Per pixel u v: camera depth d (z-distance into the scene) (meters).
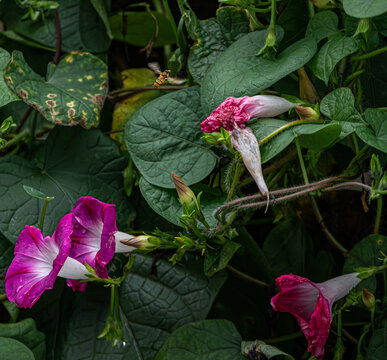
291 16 0.46
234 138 0.41
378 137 0.41
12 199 0.45
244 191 0.46
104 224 0.41
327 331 0.40
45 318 0.47
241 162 0.42
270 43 0.43
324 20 0.44
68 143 0.47
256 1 0.45
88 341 0.47
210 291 0.46
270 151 0.41
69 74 0.47
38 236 0.42
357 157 0.43
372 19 0.43
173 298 0.47
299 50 0.43
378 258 0.44
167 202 0.44
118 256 0.47
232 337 0.45
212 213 0.44
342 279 0.42
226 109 0.41
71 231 0.41
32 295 0.40
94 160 0.47
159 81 0.47
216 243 0.44
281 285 0.41
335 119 0.42
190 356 0.44
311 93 0.44
